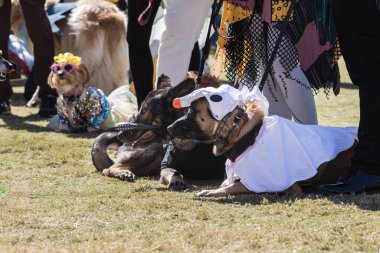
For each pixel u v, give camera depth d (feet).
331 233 16.22
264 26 23.11
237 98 19.67
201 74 22.35
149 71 27.32
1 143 28.53
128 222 17.57
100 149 24.23
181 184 21.45
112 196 20.52
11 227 17.28
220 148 19.69
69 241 16.08
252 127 19.76
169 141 21.94
